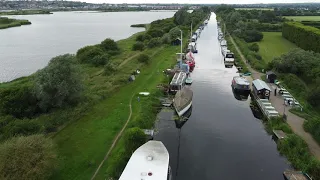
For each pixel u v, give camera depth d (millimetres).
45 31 188500
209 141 44000
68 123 44594
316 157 36469
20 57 103312
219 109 56656
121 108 51125
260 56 91500
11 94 46281
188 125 49438
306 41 103562
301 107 51219
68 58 49562
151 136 43594
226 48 110062
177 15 185250
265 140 44500
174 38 120000
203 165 37719
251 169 36938
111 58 88875
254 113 55062
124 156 35250
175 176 35312
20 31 188625
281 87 62625
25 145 29359
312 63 69312
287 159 38406
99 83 62438
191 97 56219
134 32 180250
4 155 28234
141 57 82750
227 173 36062
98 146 38562
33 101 46812
